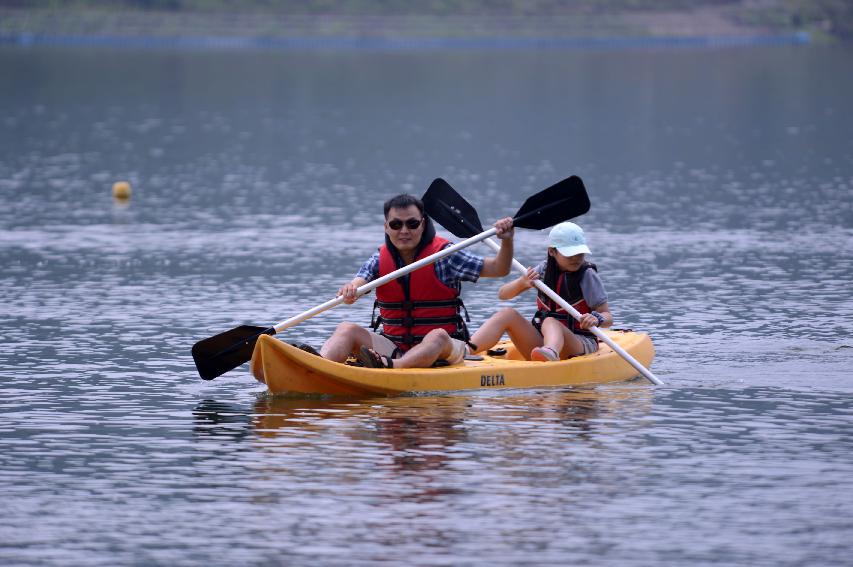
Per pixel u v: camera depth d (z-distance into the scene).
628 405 33.28
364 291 35.12
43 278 56.03
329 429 30.56
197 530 23.66
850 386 35.56
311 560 22.19
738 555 22.45
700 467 27.52
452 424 31.06
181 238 69.31
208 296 51.75
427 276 35.28
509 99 193.62
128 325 45.44
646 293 52.34
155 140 132.88
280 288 53.78
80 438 29.97
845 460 28.06
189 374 37.44
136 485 26.30
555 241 36.97
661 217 78.94
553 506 24.89
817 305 49.34
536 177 104.38
